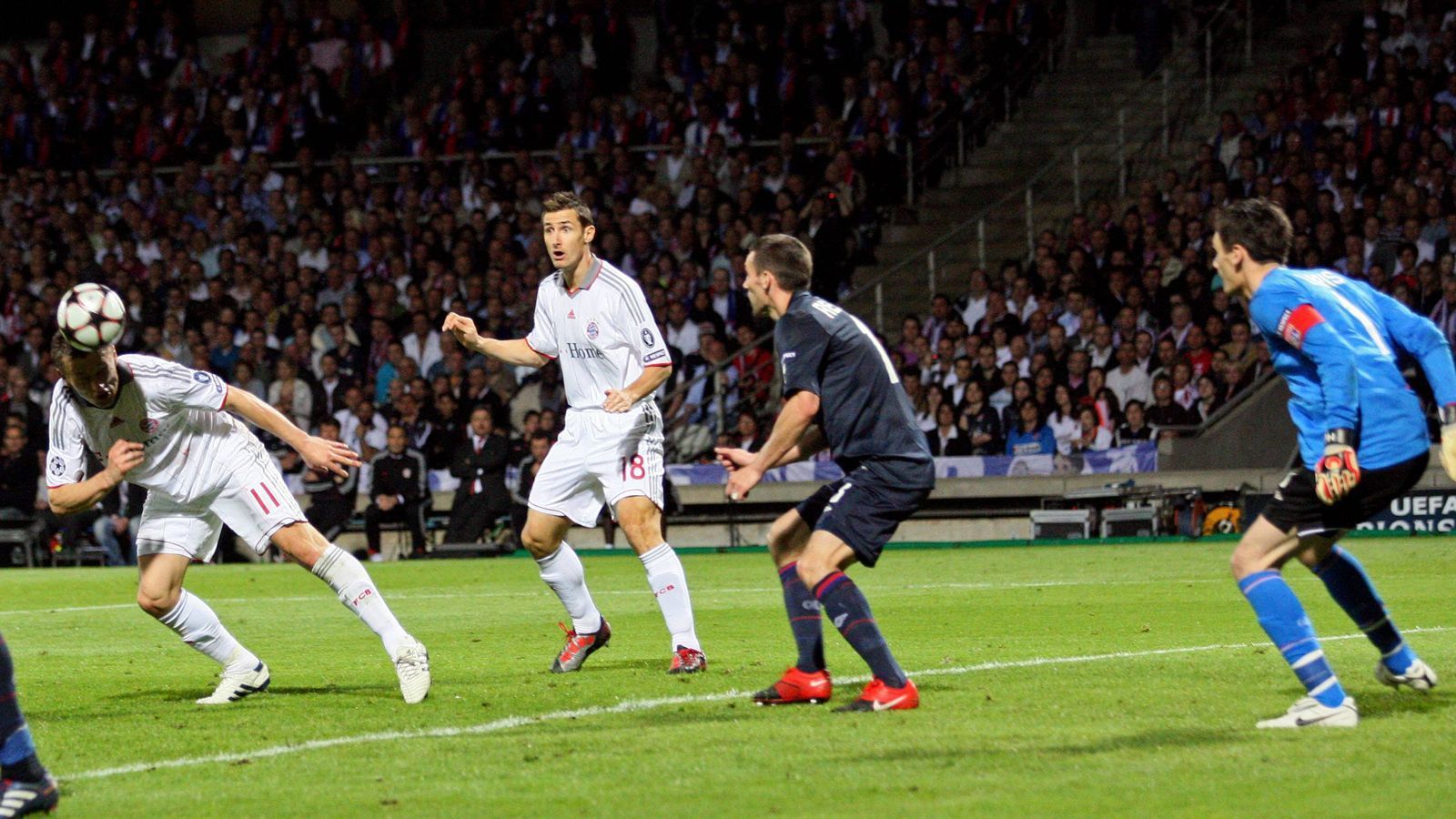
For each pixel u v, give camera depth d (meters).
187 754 8.91
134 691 11.95
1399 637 9.69
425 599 20.62
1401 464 8.65
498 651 14.16
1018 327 32.31
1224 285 9.11
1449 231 30.64
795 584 10.12
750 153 39.97
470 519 31.12
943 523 31.06
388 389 36.09
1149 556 24.81
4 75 46.38
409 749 8.83
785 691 10.07
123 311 9.99
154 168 44.28
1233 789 7.24
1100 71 40.44
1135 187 37.25
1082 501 29.67
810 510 10.12
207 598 21.69
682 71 42.50
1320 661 8.73
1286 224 8.91
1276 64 38.78
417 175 41.91
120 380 10.20
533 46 43.22
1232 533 28.75
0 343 39.97
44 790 7.38
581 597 12.38
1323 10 39.56
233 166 42.91
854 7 41.03
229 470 10.77
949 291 36.75
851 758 8.13
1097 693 10.18
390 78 45.22
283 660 13.88
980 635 14.41
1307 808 6.85
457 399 33.72
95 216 42.94
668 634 15.24
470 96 42.91
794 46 40.81
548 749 8.66
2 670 7.24
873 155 37.22
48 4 48.62
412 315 37.06
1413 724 8.72
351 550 33.19
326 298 39.12
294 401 35.03
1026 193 36.84
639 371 12.34
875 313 36.50
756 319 34.69
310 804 7.45
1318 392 8.79
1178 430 29.78
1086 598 18.06
